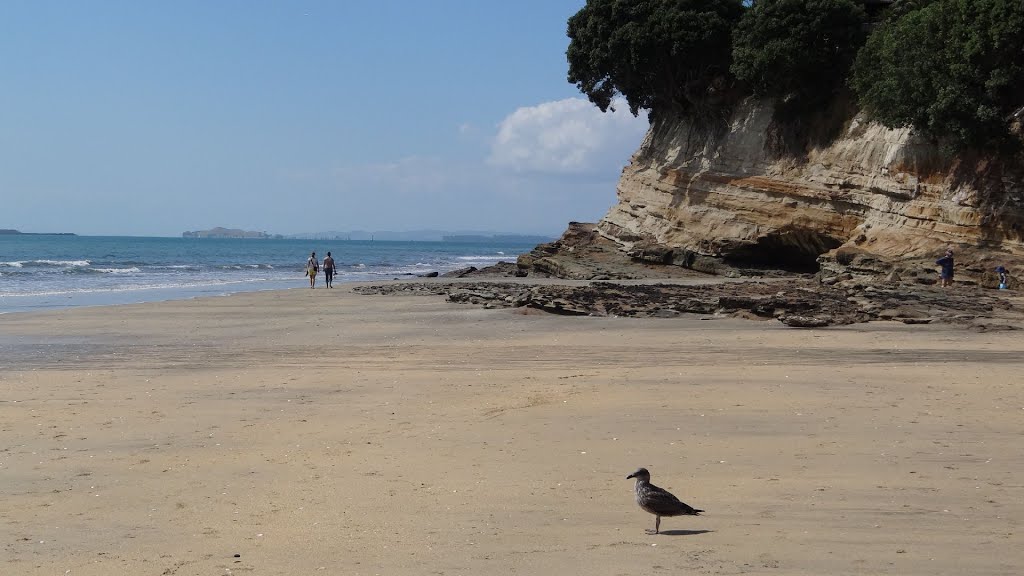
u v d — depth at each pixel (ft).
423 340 79.56
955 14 136.05
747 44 181.47
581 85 221.66
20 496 30.19
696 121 208.85
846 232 167.84
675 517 26.71
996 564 21.68
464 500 29.17
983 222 136.87
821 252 176.96
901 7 169.99
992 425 40.14
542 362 63.82
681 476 31.89
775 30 176.55
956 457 34.04
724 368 59.41
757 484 30.42
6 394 51.13
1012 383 52.11
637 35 197.47
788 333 81.15
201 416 44.47
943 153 143.13
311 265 159.22
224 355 69.46
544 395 49.60
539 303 102.17
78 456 36.04
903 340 75.36
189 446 37.83
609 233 222.48
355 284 175.42
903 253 146.51
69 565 23.26
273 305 119.14
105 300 136.98
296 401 48.67
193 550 24.40
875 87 150.10
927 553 22.65
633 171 227.81
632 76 209.77
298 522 26.96
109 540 25.43
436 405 47.11
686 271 194.39
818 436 38.19
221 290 164.14
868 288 120.98
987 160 139.85
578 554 23.35
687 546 23.79
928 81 139.44
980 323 83.92
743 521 26.12
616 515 27.22
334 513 27.89
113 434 40.27
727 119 199.93
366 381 55.57
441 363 63.82
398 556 23.56
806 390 50.11
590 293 116.37
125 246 578.25
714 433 39.06
